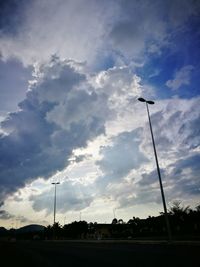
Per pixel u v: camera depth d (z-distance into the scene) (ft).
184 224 174.29
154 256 51.37
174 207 182.29
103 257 57.06
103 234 291.99
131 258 51.06
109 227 299.99
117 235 264.93
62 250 89.04
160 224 209.67
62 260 55.88
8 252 84.94
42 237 372.17
